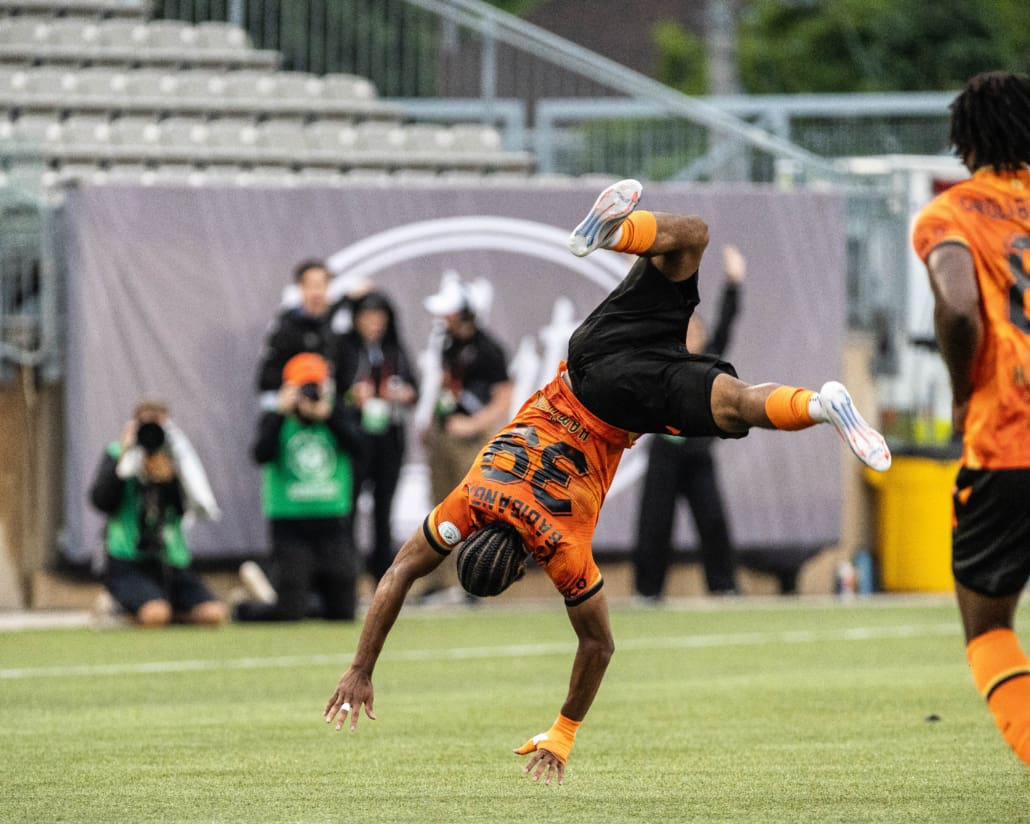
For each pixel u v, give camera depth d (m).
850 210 56.84
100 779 21.22
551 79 60.94
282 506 44.47
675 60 137.38
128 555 43.44
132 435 42.97
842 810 18.86
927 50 121.06
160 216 48.28
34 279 49.53
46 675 33.25
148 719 27.06
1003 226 17.42
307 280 44.84
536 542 17.88
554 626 44.09
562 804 19.34
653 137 62.88
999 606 17.22
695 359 17.89
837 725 26.16
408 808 19.12
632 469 51.91
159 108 58.22
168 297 48.28
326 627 43.75
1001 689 16.94
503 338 51.00
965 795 19.83
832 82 122.75
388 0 61.75
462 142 60.03
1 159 49.69
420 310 50.44
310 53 61.62
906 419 57.62
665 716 27.33
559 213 51.50
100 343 47.66
